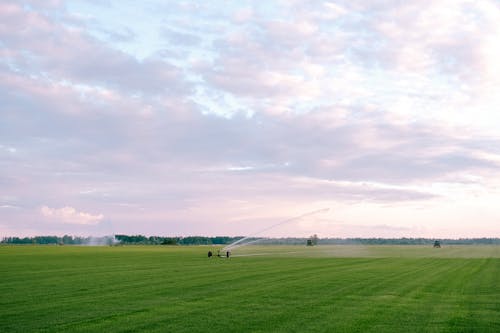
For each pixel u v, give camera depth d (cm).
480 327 1769
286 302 2361
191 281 3412
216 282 3338
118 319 1895
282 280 3509
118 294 2658
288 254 9319
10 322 1833
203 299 2459
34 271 4391
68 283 3259
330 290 2869
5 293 2705
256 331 1683
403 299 2478
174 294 2664
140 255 8531
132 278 3659
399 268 4888
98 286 3066
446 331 1695
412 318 1936
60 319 1895
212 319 1898
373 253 10038
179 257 7662
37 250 12181
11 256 7900
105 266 5162
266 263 5856
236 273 4178
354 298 2512
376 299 2475
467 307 2222
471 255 8769
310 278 3672
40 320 1873
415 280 3528
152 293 2708
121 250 12419
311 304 2294
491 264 5684
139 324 1797
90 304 2284
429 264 5669
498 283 3316
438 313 2055
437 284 3241
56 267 4969
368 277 3788
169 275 3947
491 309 2166
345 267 5050
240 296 2581
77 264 5538
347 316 1973
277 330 1698
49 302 2347
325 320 1886
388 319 1911
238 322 1842
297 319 1905
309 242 18375
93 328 1723
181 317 1941
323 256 8212
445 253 10069
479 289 2947
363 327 1756
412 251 11706
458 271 4488
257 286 3084
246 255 8800
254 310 2119
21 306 2223
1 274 4031
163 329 1709
